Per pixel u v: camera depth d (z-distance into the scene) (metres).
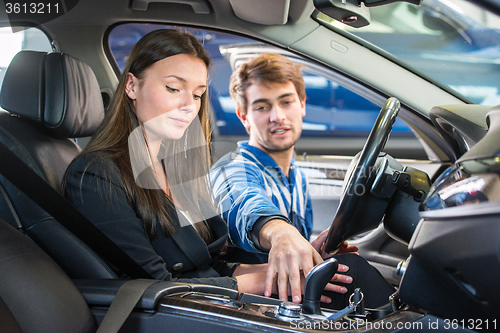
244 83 1.62
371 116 3.50
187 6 1.51
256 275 1.07
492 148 0.52
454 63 2.32
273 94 1.58
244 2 1.40
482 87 2.35
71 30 1.48
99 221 0.87
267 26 1.54
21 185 0.72
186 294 0.77
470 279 0.51
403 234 0.91
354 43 1.59
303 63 1.65
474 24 2.15
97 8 1.46
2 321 0.64
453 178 0.55
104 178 0.89
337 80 1.67
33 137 1.00
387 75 1.61
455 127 0.88
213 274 1.09
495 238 0.47
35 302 0.69
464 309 0.59
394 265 1.78
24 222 0.91
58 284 0.73
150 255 0.90
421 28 2.33
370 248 1.86
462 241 0.50
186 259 1.00
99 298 0.77
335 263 0.73
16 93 0.99
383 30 2.36
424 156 2.46
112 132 0.96
